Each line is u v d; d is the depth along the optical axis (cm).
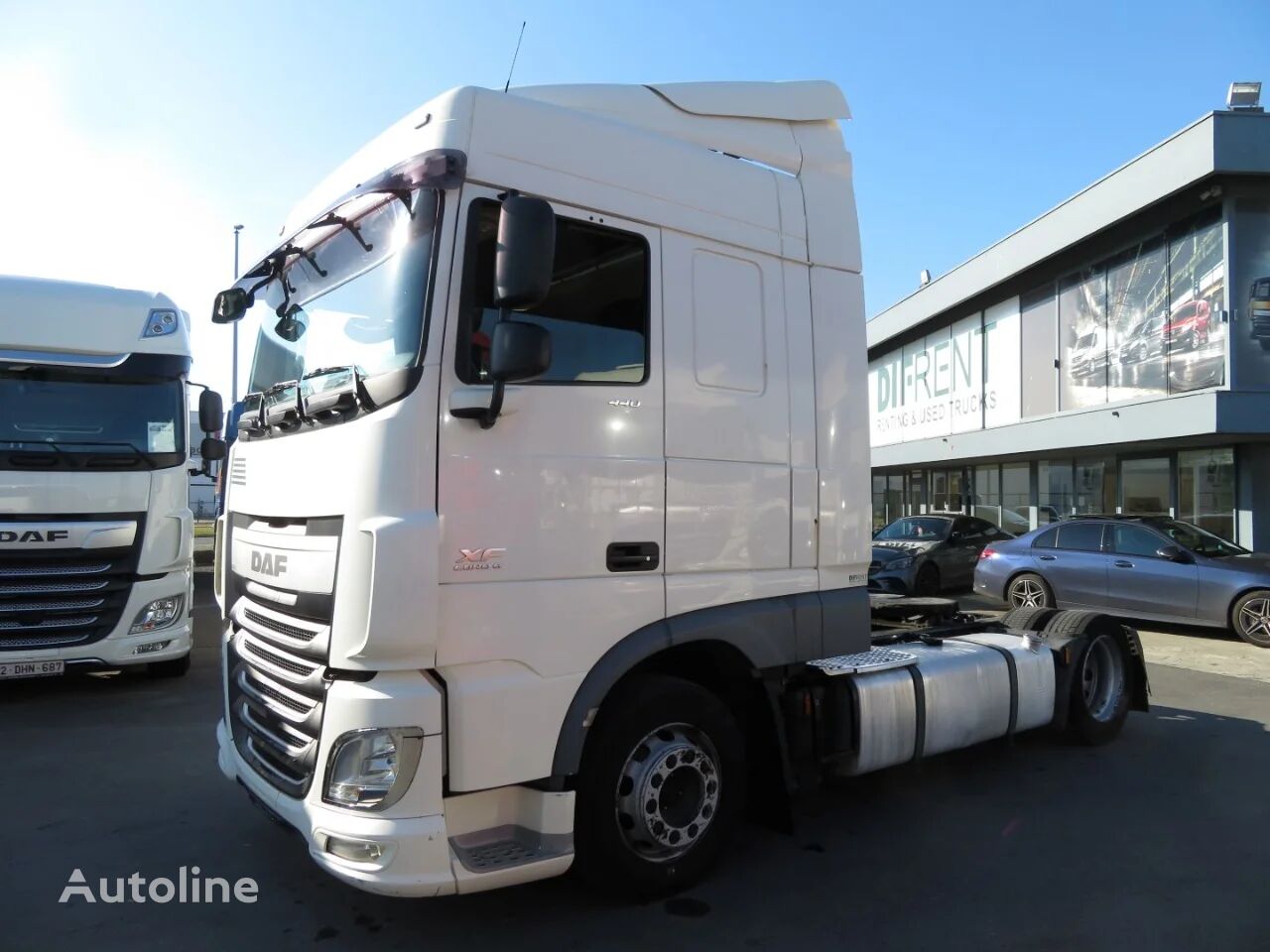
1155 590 1102
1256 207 1345
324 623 317
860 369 454
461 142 326
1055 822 489
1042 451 1830
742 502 396
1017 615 664
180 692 773
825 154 460
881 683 460
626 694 365
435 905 380
